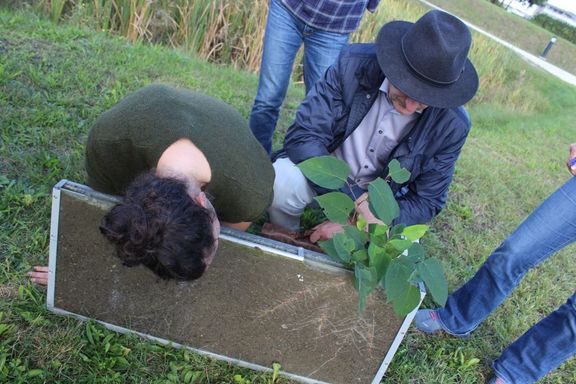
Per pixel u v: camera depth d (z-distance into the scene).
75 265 1.77
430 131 2.02
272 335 1.88
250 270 1.71
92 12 4.92
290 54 2.77
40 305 1.91
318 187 2.15
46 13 4.77
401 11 8.29
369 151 2.22
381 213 1.51
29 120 2.75
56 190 1.58
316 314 1.80
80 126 2.84
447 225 3.31
